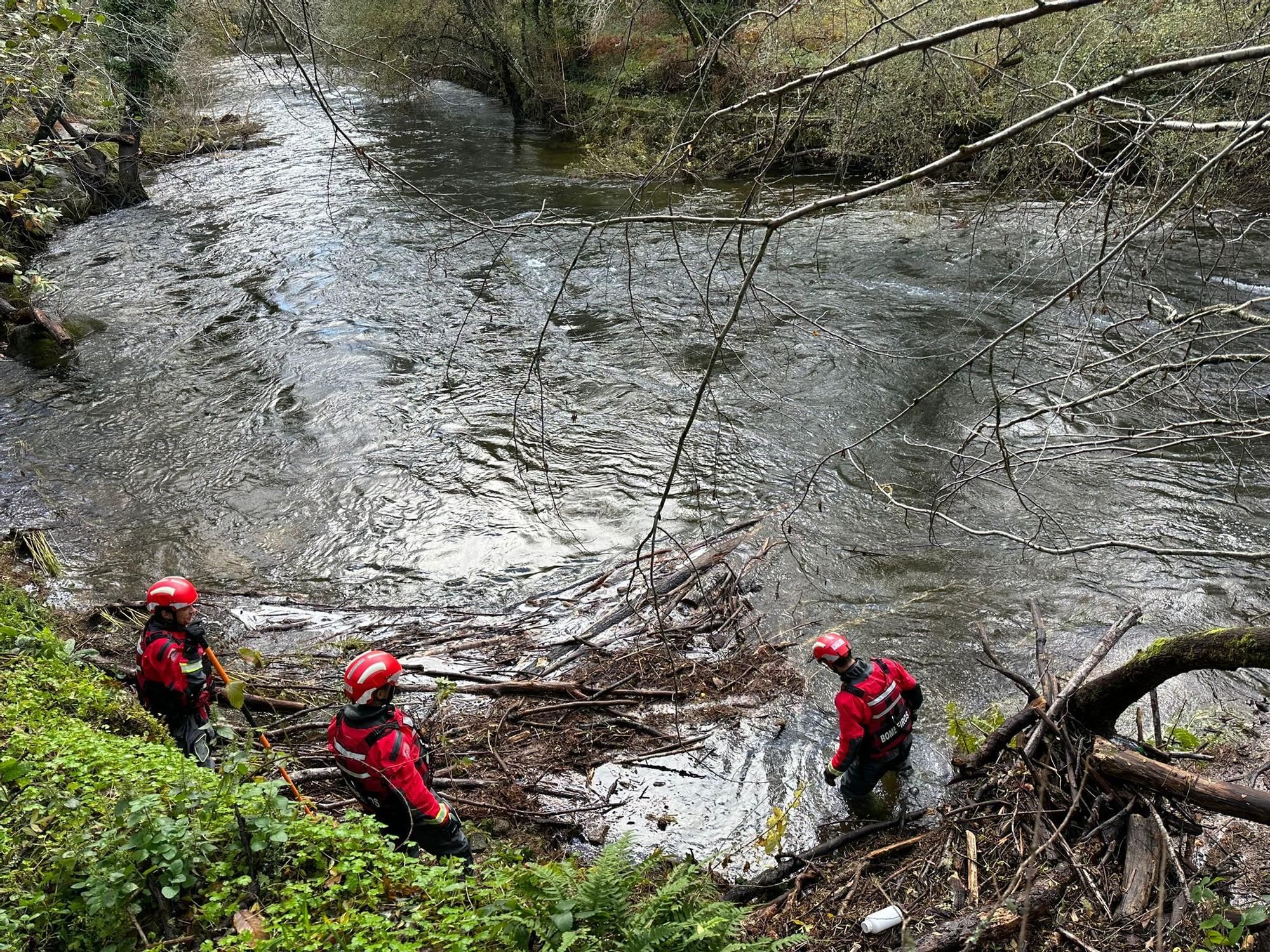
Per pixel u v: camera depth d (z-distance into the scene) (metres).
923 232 15.64
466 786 5.81
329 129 26.75
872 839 5.38
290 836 3.94
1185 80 6.13
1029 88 4.87
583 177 20.77
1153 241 5.10
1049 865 4.68
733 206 17.55
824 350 12.48
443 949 3.50
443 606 8.09
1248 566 8.02
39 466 10.69
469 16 23.92
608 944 3.70
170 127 23.92
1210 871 4.64
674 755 6.17
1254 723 6.21
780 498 9.48
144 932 3.56
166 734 5.53
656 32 21.27
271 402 12.02
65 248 18.08
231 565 8.84
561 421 11.24
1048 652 7.08
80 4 12.77
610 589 8.15
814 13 6.60
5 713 5.04
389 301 14.97
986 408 10.80
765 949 3.79
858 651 7.23
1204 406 5.28
